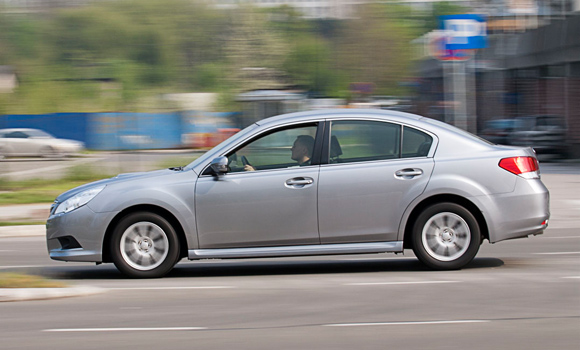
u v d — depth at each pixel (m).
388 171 14.11
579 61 58.03
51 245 14.59
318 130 14.38
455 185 14.06
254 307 11.75
